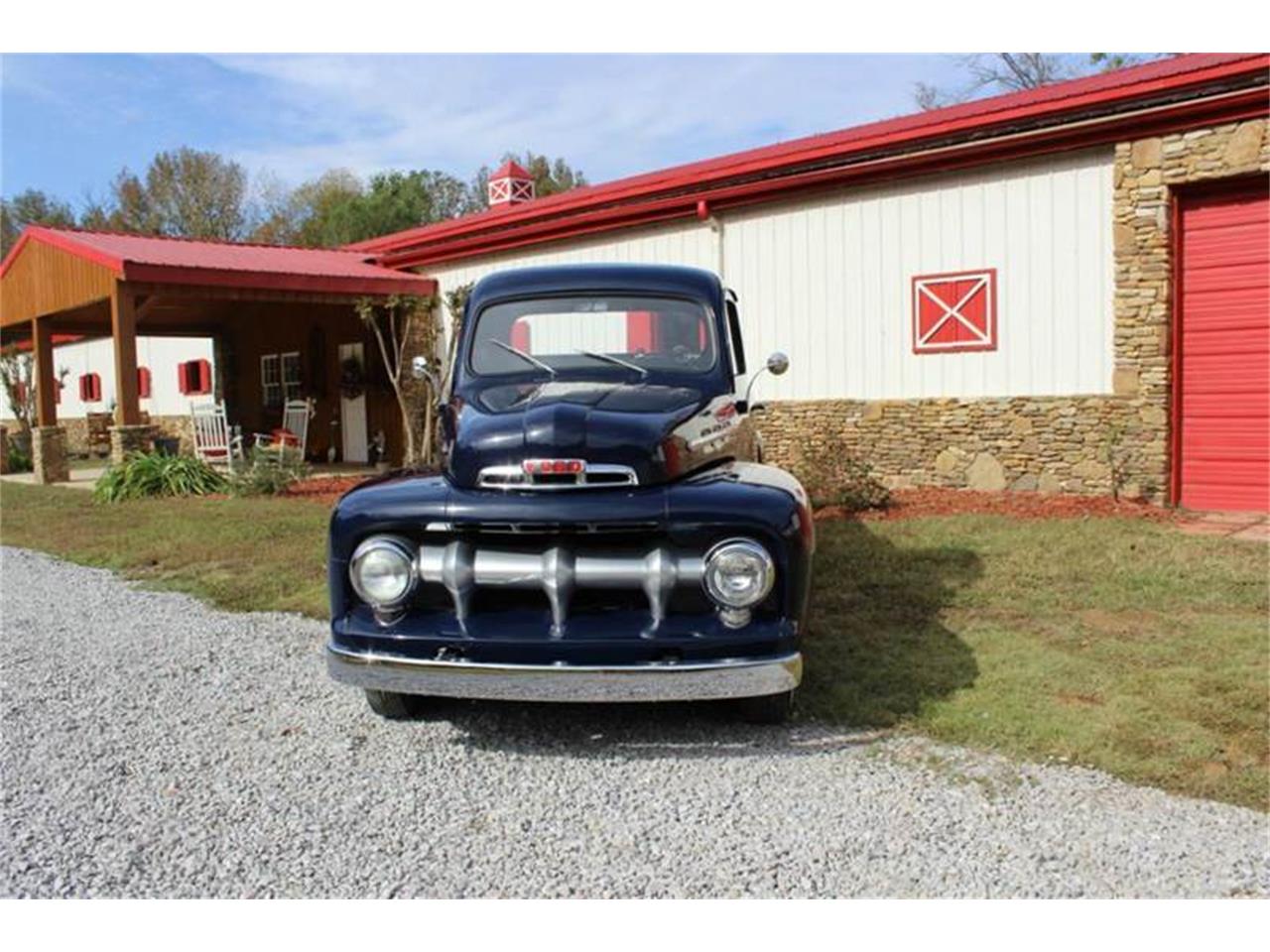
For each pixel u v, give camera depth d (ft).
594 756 12.25
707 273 16.94
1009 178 31.04
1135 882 8.93
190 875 9.53
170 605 21.44
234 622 19.79
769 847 9.76
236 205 148.46
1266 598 18.16
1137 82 27.37
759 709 12.77
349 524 12.35
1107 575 20.07
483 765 12.08
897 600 18.84
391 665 11.90
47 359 51.62
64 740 13.23
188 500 38.96
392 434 53.42
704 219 38.47
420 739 13.02
